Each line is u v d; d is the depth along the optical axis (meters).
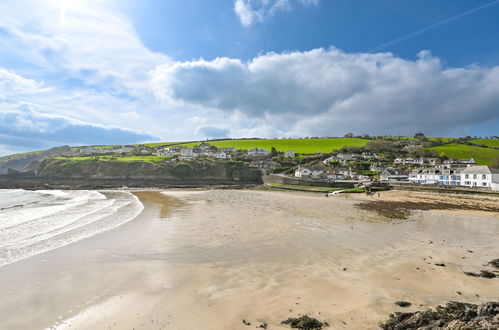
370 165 102.38
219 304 7.88
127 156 120.50
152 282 9.54
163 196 42.88
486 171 51.34
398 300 8.10
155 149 156.25
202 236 16.09
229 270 10.69
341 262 11.63
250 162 108.31
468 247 14.08
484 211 27.59
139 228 18.38
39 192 54.91
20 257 12.32
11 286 9.31
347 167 96.81
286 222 20.34
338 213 25.20
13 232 17.28
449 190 45.53
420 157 114.38
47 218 22.36
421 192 47.88
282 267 11.02
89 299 8.37
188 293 8.64
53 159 103.81
